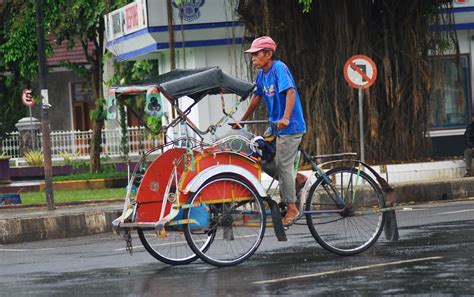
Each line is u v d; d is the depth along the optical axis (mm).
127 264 25906
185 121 24281
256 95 25000
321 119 50312
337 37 50031
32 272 25406
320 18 50406
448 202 45094
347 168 25469
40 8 45219
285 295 19906
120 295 20781
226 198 24203
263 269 23562
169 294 20641
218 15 53750
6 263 28422
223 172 24031
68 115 101250
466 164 51719
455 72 56125
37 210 44625
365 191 25859
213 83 24172
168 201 23828
